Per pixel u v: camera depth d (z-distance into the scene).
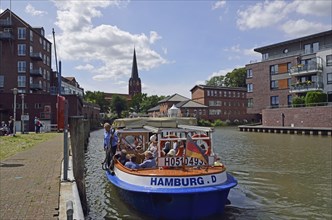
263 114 56.41
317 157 22.30
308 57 54.56
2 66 60.81
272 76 60.41
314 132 43.38
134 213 9.98
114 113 114.25
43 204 7.06
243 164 19.94
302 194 12.56
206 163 9.76
